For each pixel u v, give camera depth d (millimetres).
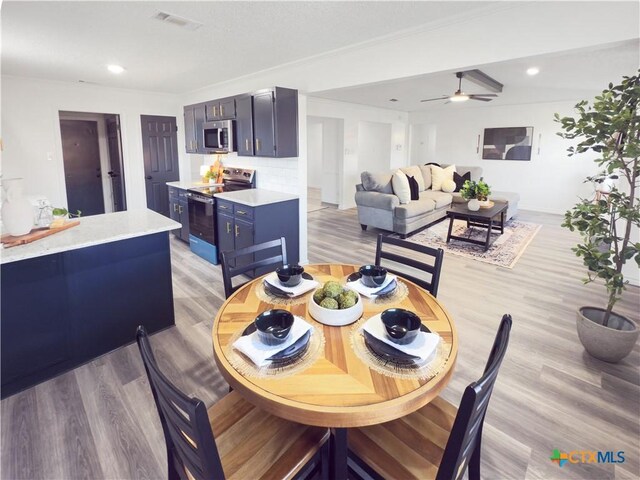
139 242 2539
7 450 1674
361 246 5051
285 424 1273
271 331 1217
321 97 6656
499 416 1896
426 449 1177
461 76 4418
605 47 2133
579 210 2248
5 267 1990
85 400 2010
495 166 8070
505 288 3592
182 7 2365
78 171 6484
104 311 2428
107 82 4934
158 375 918
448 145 8734
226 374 1155
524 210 7742
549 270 4109
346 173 7883
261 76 4336
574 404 1983
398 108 8445
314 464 1243
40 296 2135
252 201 3697
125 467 1596
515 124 7645
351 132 7809
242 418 1294
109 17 2521
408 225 5410
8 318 2029
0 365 2021
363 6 2348
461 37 2586
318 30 2791
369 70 3188
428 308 1554
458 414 894
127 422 1850
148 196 6043
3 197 2121
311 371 1145
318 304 1462
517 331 2750
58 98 4914
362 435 1229
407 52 2900
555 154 7277
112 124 6074
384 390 1063
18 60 3715
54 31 2807
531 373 2246
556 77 4906
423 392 1057
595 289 3570
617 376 2215
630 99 1944
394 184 5578
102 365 2342
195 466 985
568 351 2484
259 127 3891
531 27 2279
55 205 5039
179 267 4180
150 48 3275
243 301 1618
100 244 2340
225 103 4328
